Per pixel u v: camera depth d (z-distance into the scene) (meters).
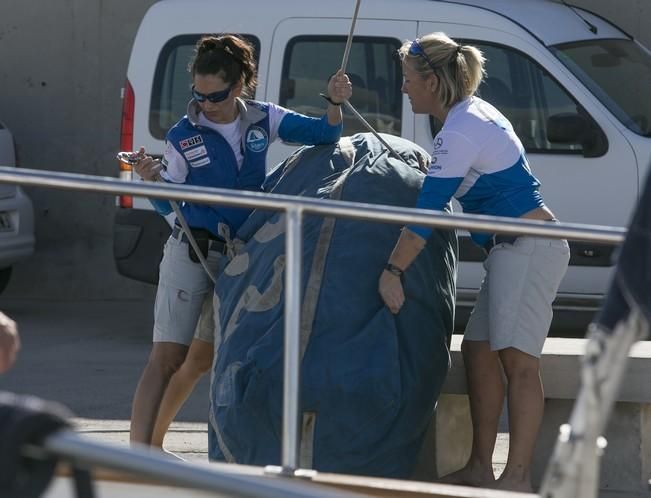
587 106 30.14
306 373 17.02
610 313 10.60
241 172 19.36
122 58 42.09
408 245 17.56
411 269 18.27
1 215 36.59
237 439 17.30
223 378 17.52
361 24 31.45
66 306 40.91
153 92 32.50
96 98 42.31
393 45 31.27
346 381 16.97
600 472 20.69
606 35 32.25
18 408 7.73
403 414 17.34
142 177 19.38
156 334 19.67
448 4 31.27
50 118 42.56
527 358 18.22
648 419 20.47
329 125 19.92
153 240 32.12
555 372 20.12
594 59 31.38
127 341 34.78
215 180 19.14
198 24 32.34
